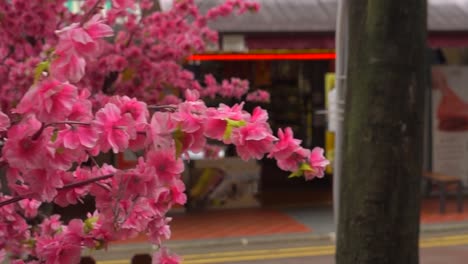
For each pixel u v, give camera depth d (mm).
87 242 2113
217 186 12547
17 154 1529
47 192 1646
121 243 9438
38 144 1535
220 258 9180
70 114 1581
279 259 9078
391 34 3332
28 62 4195
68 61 1495
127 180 1707
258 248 9758
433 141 13633
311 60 15336
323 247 9820
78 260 2123
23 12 4328
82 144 1513
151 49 5711
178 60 6055
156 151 1657
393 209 3436
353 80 3494
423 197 13477
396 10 3318
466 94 13688
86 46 1513
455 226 10828
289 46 11375
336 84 5668
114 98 1672
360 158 3455
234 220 11516
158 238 2098
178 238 10109
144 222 2012
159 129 1545
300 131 15555
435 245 9727
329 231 10617
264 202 13203
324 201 13328
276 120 15391
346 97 3590
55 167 1563
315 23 11500
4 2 4355
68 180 2076
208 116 1566
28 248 2781
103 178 1805
